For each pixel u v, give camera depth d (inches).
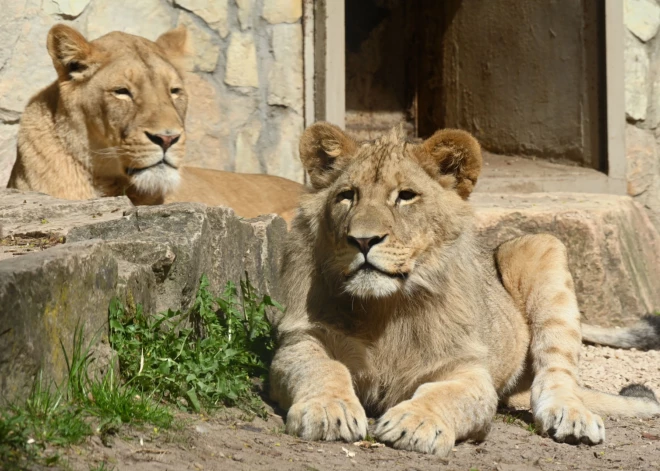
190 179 529.3
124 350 298.0
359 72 862.5
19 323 235.3
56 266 257.3
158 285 336.2
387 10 872.9
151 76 487.8
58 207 419.8
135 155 472.4
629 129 776.9
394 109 889.5
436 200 325.4
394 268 307.4
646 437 353.4
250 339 363.3
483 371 328.5
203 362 312.0
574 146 775.7
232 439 273.6
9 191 463.8
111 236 363.3
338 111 682.2
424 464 272.5
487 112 842.2
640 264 647.8
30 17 607.8
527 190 722.8
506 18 818.8
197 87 658.2
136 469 226.4
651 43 783.1
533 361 403.5
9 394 232.1
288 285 343.6
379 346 330.0
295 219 345.7
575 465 299.6
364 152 334.3
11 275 233.9
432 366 327.6
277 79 679.1
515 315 405.4
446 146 331.0
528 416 384.2
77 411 247.4
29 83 608.4
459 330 330.0
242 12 669.3
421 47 890.7
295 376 312.8
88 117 484.7
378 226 303.6
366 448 285.3
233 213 407.5
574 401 352.5
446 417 297.0
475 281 346.3
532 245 422.6
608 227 606.5
